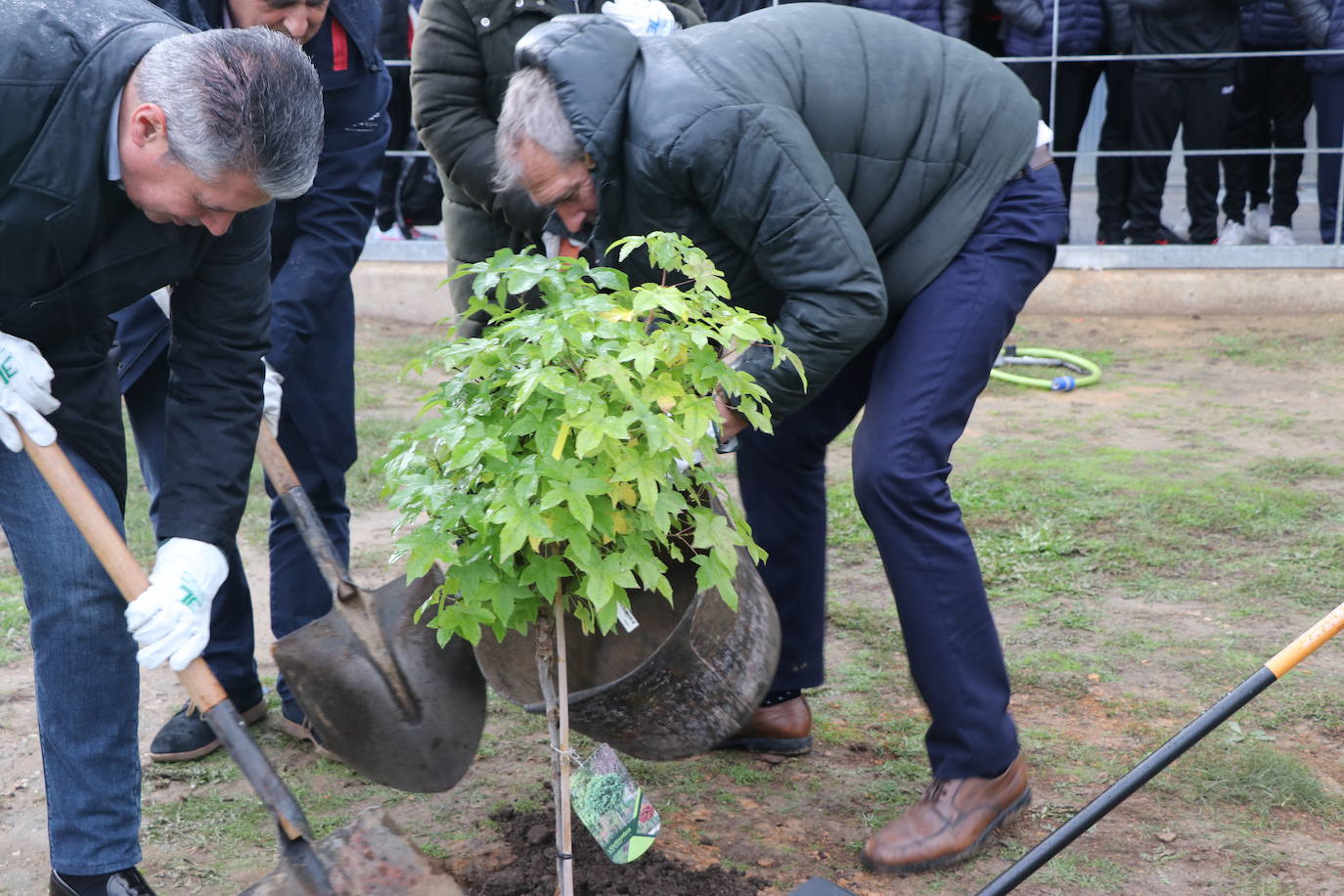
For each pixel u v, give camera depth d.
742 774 3.09
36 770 3.15
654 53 2.46
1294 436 5.79
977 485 5.12
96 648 2.34
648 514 2.05
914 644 2.68
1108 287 8.42
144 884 2.47
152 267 2.18
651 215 2.51
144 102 1.92
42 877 2.71
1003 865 2.68
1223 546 4.49
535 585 2.11
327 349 3.21
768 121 2.38
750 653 2.30
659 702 2.24
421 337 8.30
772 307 2.75
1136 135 8.05
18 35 1.93
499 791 3.01
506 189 2.55
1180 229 9.43
